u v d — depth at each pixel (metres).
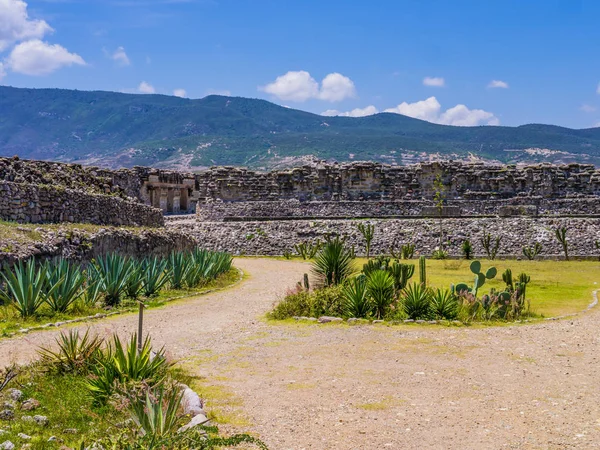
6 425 10.03
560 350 17.06
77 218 30.58
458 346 17.50
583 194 54.12
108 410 10.77
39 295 19.77
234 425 11.10
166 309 23.19
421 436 10.64
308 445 10.23
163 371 12.50
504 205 53.16
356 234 47.97
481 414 11.76
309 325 20.42
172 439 8.83
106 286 23.03
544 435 10.68
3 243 21.64
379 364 15.48
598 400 12.60
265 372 14.68
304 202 53.81
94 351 12.91
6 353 14.79
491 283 31.80
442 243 46.59
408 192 55.03
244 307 24.11
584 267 39.47
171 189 63.19
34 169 30.84
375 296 21.86
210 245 48.38
